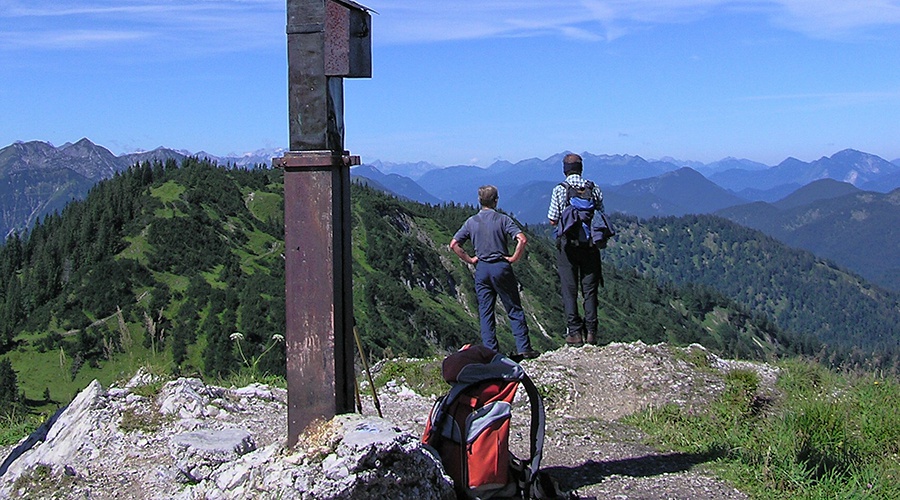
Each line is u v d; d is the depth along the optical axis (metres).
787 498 5.85
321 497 4.41
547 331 87.94
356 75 4.82
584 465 6.48
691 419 8.28
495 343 10.02
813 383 9.97
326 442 4.66
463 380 5.19
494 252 9.91
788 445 6.77
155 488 5.73
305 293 4.88
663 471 6.36
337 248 4.88
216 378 9.73
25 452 6.87
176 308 88.75
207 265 101.62
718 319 134.12
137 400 7.21
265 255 110.25
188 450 5.71
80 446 6.48
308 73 4.79
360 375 10.13
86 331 84.44
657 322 113.56
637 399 9.10
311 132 4.81
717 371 10.05
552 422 7.95
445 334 103.88
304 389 4.91
